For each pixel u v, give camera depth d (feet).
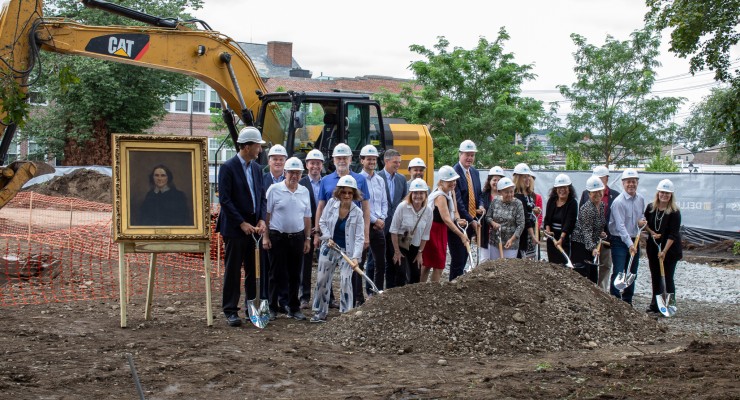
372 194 35.70
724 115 64.64
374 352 27.35
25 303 34.76
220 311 34.63
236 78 47.42
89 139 118.11
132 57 42.68
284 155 34.42
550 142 131.75
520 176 39.34
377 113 52.26
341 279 32.91
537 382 22.15
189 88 126.72
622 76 123.95
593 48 125.29
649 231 39.19
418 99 124.16
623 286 38.11
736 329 35.91
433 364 25.66
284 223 32.91
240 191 31.14
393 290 30.37
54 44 39.50
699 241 76.33
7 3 35.73
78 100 115.96
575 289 32.96
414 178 37.65
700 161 240.32
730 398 19.19
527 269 33.22
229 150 156.66
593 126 125.29
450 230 36.58
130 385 21.79
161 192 30.58
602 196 38.65
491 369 25.03
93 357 24.64
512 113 118.32
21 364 23.41
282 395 21.47
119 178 30.19
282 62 208.74
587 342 29.78
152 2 118.21
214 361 24.48
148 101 120.47
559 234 38.55
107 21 113.29
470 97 122.72
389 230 36.11
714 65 60.85
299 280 33.60
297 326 31.65
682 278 54.65
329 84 196.44
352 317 29.48
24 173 35.01
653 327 32.78
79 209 76.07
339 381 23.08
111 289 39.37
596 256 37.93
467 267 46.88
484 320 29.30
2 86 26.84
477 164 119.24
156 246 30.42
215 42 45.93
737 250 71.56
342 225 32.89
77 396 20.61
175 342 27.30
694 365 23.95
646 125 123.85
